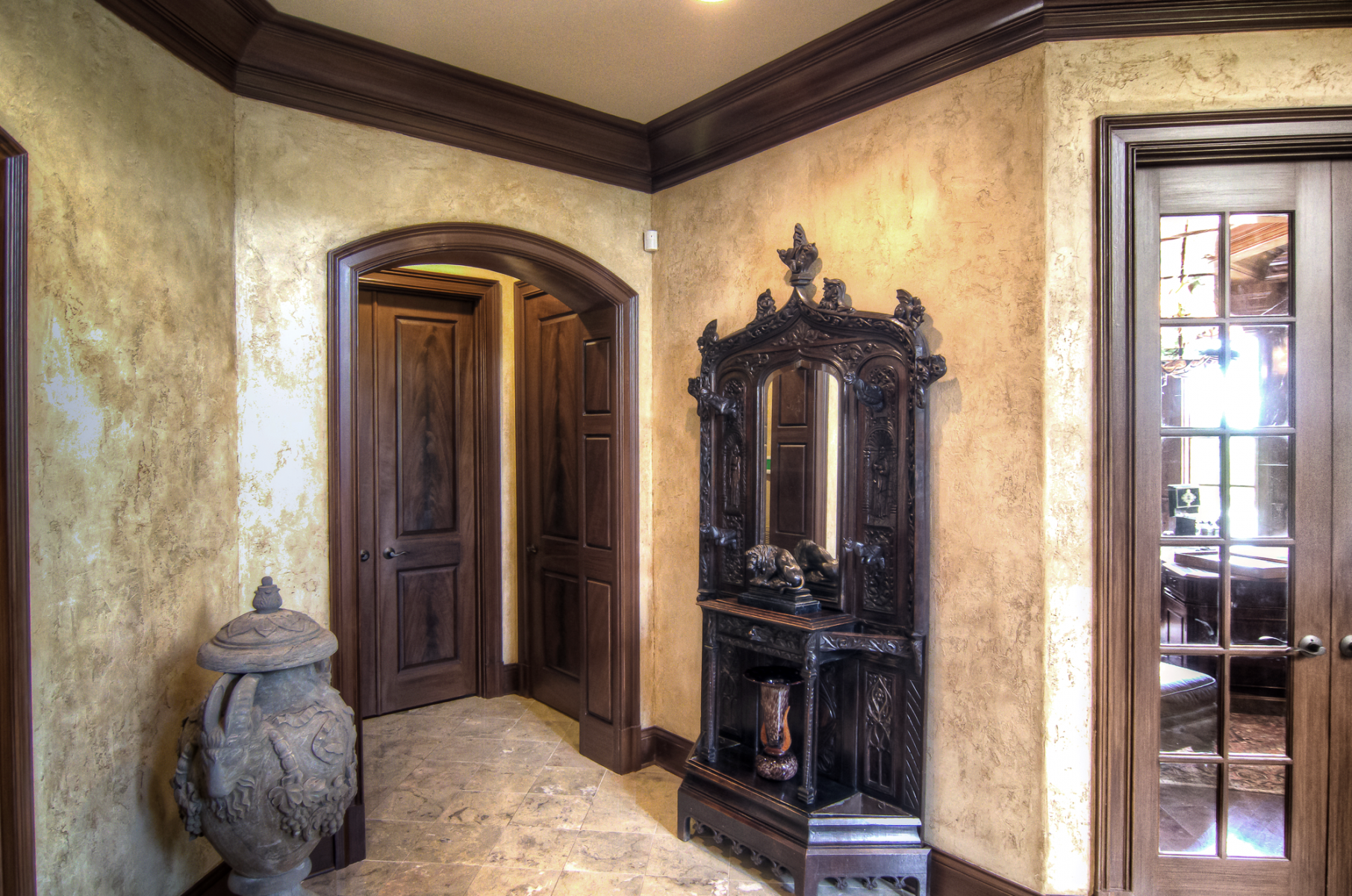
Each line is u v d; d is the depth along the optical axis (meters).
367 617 4.09
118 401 1.93
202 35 2.23
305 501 2.60
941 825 2.41
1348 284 2.16
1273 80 2.08
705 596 3.08
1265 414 2.20
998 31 2.22
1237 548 2.21
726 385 3.07
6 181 1.59
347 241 2.69
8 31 1.61
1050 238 2.15
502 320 4.48
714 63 2.75
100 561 1.87
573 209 3.28
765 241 3.00
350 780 2.10
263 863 2.01
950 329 2.39
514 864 2.67
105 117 1.89
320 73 2.57
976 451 2.32
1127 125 2.11
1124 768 2.18
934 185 2.43
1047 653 2.16
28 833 1.62
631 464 3.45
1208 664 2.21
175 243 2.15
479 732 3.92
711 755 2.87
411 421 4.24
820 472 2.72
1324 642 2.16
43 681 1.70
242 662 1.95
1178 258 2.22
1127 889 2.18
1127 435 2.18
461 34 2.53
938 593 2.42
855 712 2.64
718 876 2.61
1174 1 2.05
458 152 2.95
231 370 2.43
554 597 4.27
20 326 1.61
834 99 2.70
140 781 2.02
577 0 2.32
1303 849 2.17
